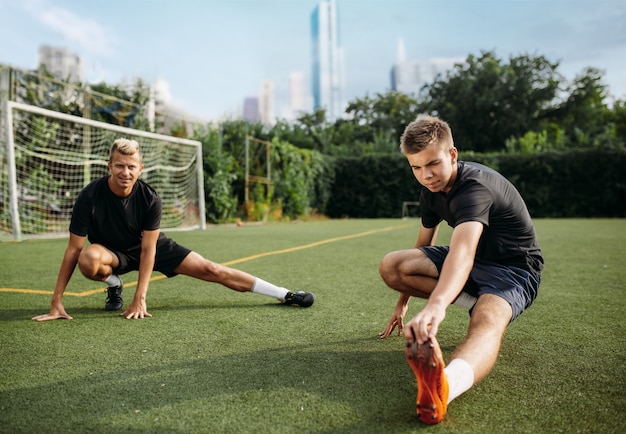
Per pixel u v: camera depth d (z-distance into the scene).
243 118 15.66
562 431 1.29
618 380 1.67
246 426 1.31
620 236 8.28
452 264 1.47
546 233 9.01
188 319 2.57
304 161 16.83
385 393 1.55
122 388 1.59
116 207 2.62
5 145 7.41
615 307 2.87
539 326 2.43
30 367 1.80
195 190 11.73
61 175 9.22
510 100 28.80
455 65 30.44
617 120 28.97
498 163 17.75
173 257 2.83
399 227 11.66
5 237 7.55
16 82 8.63
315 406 1.44
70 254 2.58
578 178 17.14
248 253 5.81
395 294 3.30
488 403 1.47
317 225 12.79
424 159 1.61
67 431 1.29
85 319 2.56
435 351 1.20
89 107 9.96
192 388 1.59
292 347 2.06
